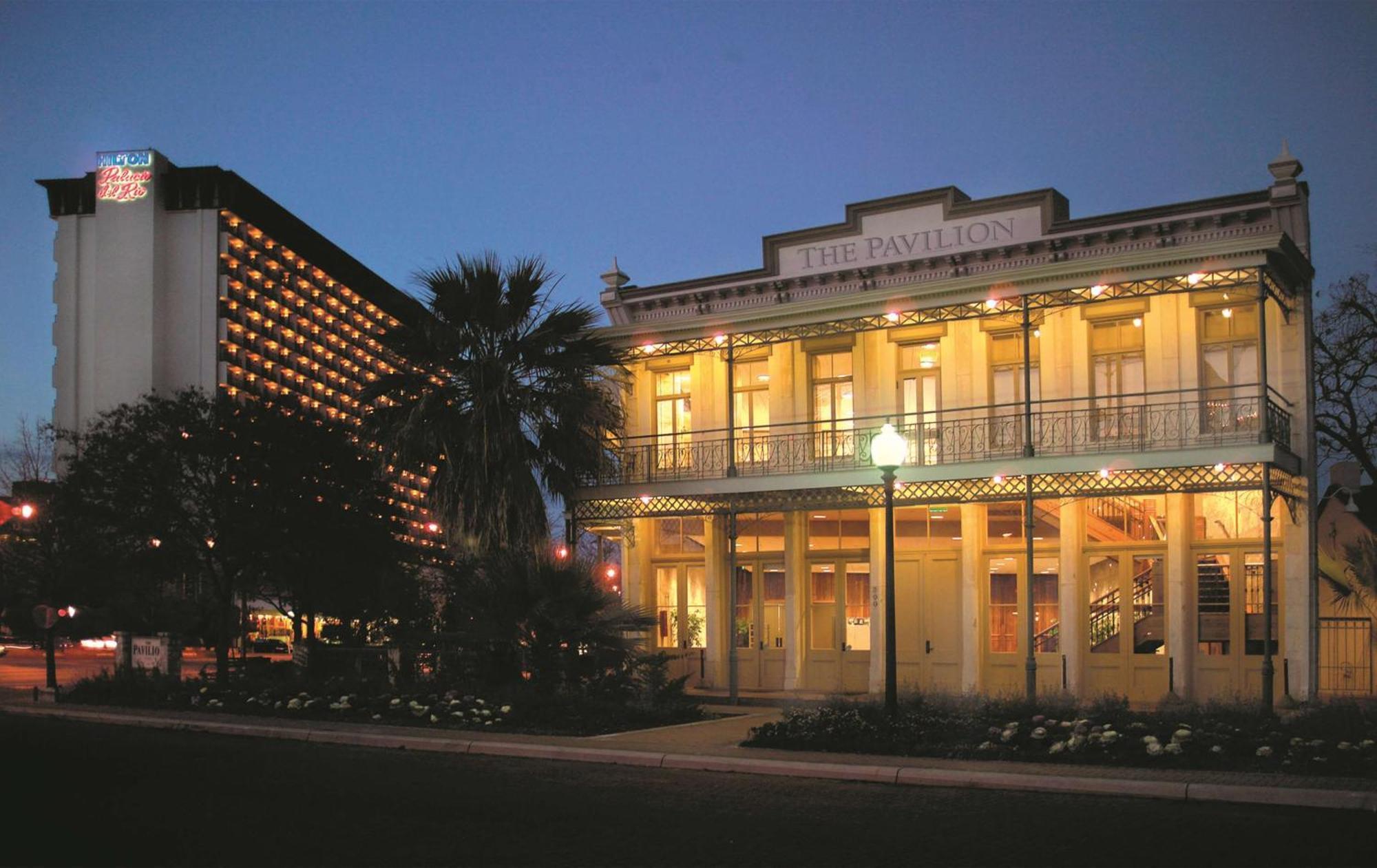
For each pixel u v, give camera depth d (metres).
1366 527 24.95
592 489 25.72
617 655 20.28
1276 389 21.09
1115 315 22.34
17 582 34.66
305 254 107.94
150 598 38.50
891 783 13.13
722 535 26.34
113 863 8.97
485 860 9.19
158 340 94.06
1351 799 11.08
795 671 24.97
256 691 21.69
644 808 11.56
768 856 9.34
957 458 23.27
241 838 9.96
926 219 24.78
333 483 26.73
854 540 25.14
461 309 25.02
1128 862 8.98
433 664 22.72
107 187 94.88
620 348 25.83
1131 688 21.80
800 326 23.55
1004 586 23.36
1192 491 20.09
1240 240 19.27
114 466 24.73
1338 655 23.05
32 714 21.70
